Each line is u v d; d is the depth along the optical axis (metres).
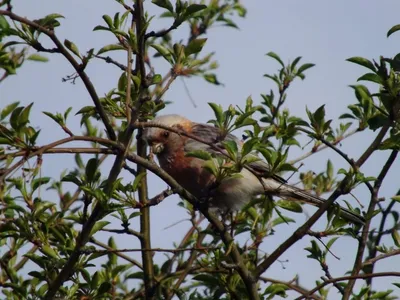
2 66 11.89
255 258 12.23
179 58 10.70
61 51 9.22
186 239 13.52
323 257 11.23
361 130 12.07
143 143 12.26
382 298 11.03
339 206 10.53
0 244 11.27
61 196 13.78
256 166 12.84
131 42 10.19
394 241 11.16
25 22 9.02
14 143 8.89
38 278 10.89
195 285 12.55
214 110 10.21
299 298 10.39
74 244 10.68
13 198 10.00
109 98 10.88
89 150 9.18
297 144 12.08
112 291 11.96
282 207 11.41
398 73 10.38
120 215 10.33
